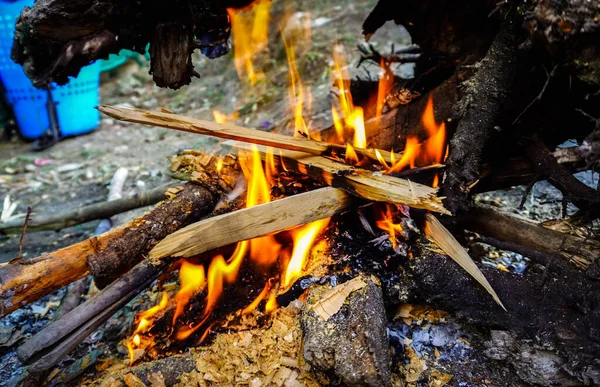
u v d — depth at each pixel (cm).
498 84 65
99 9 64
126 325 78
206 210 75
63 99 164
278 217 65
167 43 70
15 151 163
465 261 63
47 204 127
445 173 69
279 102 156
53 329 62
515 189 101
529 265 78
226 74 189
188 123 69
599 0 50
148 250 70
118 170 135
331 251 68
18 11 147
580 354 59
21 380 70
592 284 61
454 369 65
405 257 65
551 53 57
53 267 67
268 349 64
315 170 70
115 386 64
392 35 173
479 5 73
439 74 85
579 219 76
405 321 69
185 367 64
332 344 58
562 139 75
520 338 62
